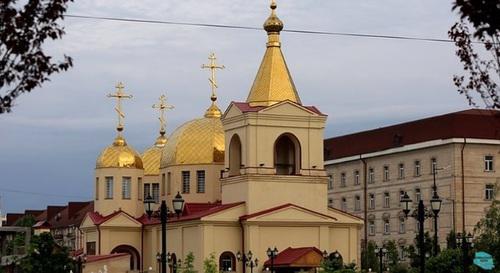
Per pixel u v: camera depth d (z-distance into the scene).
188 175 126.50
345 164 165.88
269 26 117.50
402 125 155.25
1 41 32.44
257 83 116.62
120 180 132.38
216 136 127.06
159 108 145.12
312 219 113.06
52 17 32.84
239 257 112.06
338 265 98.62
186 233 116.75
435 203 70.44
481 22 30.55
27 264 102.44
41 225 143.25
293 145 115.75
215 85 132.12
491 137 143.12
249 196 112.19
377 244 156.75
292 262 107.44
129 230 128.62
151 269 122.38
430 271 92.81
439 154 145.12
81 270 109.62
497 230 95.44
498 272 85.00
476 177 142.62
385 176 156.25
